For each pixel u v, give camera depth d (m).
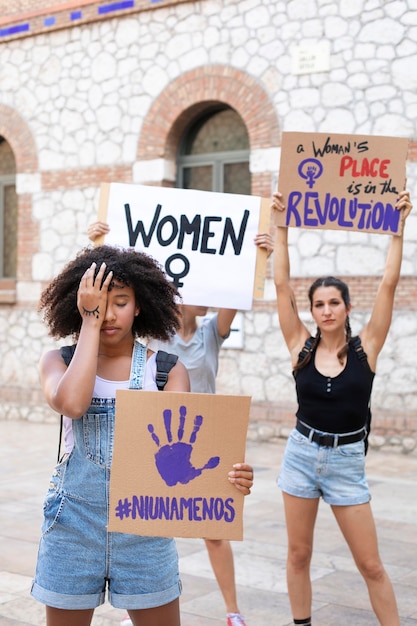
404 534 6.01
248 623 4.25
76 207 11.84
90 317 2.48
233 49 10.39
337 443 3.63
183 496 2.44
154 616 2.54
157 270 2.71
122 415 2.43
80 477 2.50
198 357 4.11
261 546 5.66
